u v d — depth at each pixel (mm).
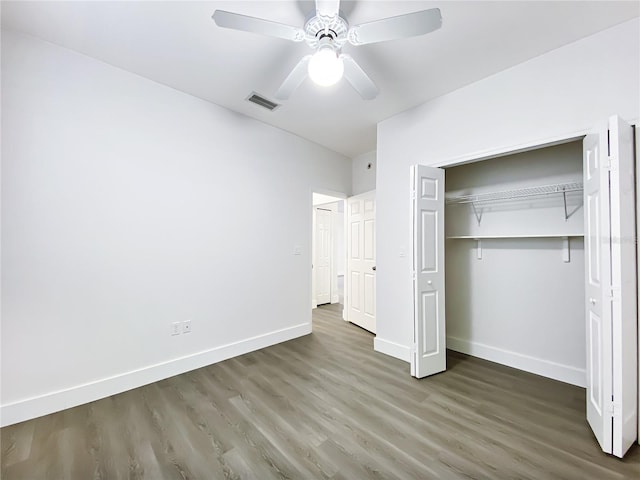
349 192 4719
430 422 1995
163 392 2408
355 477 1529
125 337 2461
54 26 1967
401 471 1568
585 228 1971
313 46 1817
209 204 3020
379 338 3369
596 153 1783
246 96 2908
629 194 1706
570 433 1872
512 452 1704
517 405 2207
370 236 4160
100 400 2285
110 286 2389
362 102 3004
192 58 2322
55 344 2139
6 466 1606
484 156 2561
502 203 3064
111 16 1879
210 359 2988
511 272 2986
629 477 1511
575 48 2104
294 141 3869
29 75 2051
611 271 1644
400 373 2771
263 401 2268
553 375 2670
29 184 2045
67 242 2191
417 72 2479
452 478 1519
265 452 1715
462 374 2758
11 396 1974
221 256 3109
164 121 2707
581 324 2545
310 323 4051
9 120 1979
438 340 2787
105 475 1553
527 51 2215
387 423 1984
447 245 3520
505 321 3021
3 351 1953
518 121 2365
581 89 2076
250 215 3377
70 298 2203
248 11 1854
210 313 3012
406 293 3121
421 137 3018
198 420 2021
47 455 1690
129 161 2496
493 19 1888
